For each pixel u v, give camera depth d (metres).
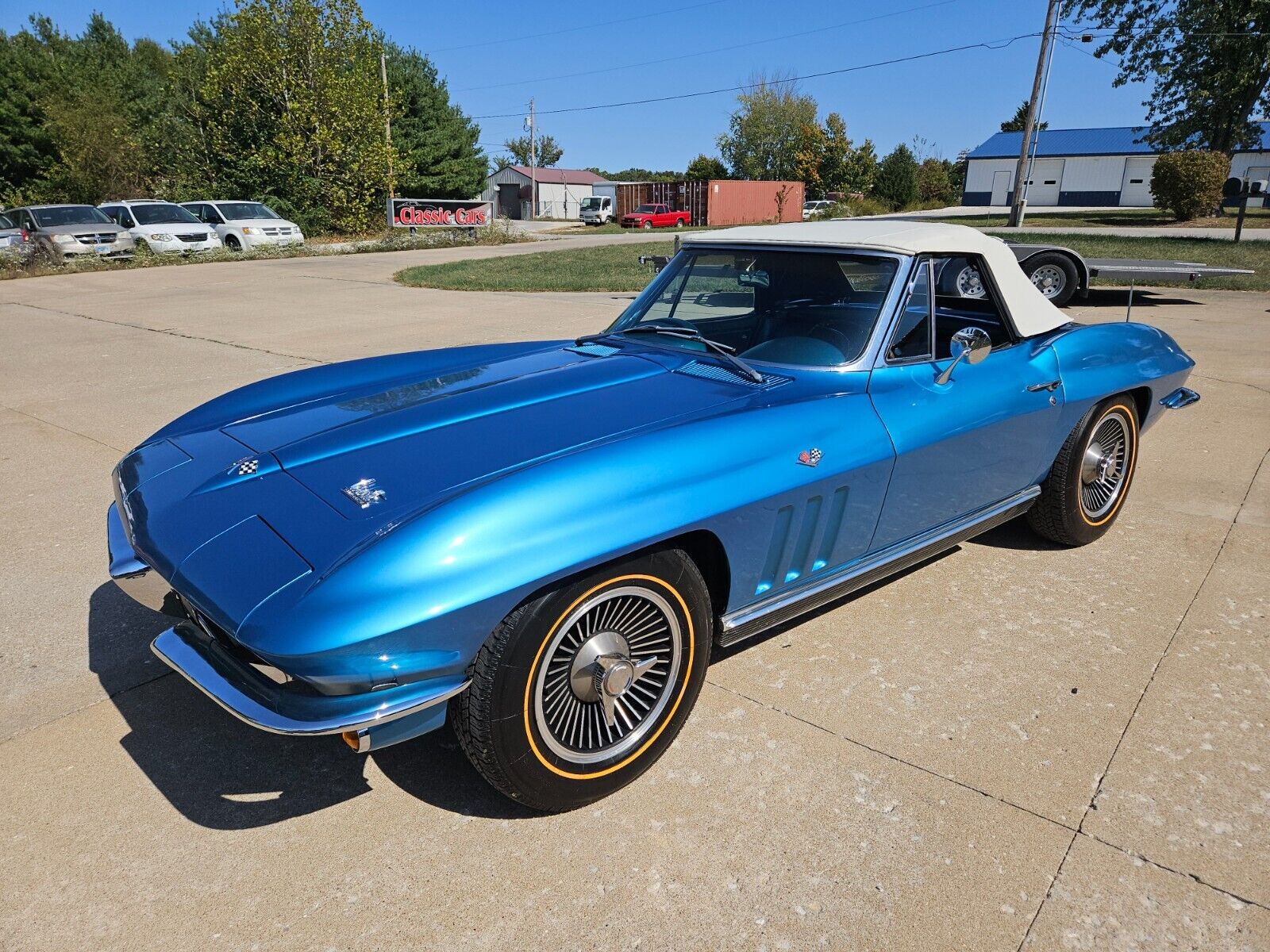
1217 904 2.03
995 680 2.95
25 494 4.76
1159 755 2.55
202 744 2.66
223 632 2.16
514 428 2.51
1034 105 29.67
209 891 2.09
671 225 46.31
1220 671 2.99
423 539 1.97
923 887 2.09
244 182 30.11
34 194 37.53
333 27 30.03
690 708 2.52
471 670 2.07
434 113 46.78
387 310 11.55
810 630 3.29
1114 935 1.95
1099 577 3.72
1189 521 4.32
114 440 5.74
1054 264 11.02
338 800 2.41
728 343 3.18
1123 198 51.81
